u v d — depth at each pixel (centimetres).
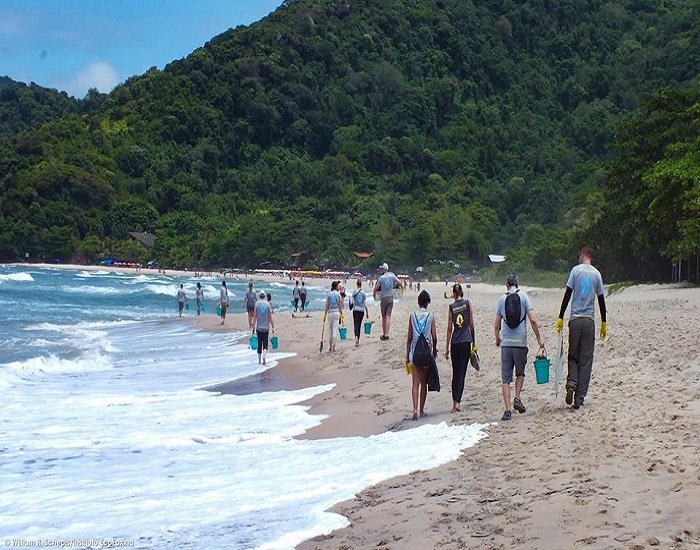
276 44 19450
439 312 2820
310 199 14950
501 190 14612
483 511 602
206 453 970
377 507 664
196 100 18188
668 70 17288
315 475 812
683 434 730
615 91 18100
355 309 2078
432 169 16462
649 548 470
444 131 17900
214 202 15788
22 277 8350
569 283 962
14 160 14600
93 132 16775
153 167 16488
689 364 1115
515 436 845
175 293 6159
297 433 1081
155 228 14962
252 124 17800
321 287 9062
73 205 14500
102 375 1769
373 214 14025
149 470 885
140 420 1205
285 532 632
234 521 671
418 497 670
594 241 5181
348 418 1153
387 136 17838
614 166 4534
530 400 1073
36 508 739
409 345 1077
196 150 17062
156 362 2019
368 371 1609
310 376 1675
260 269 12988
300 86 18500
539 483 646
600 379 1127
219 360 2033
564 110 19012
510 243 12281
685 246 3266
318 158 17825
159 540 632
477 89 19750
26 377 1706
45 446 1017
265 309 1909
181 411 1285
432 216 12519
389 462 815
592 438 768
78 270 12731
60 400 1402
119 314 3931
